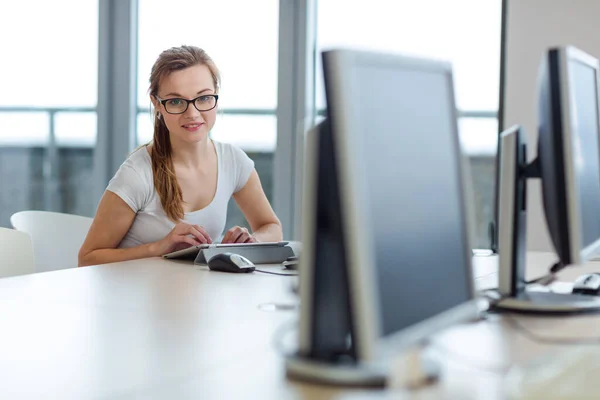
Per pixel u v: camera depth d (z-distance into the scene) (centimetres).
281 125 394
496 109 367
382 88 88
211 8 402
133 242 242
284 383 92
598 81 161
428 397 86
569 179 125
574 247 125
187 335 119
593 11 344
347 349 96
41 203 428
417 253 91
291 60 392
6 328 124
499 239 145
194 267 203
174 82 235
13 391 90
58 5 420
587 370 82
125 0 410
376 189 84
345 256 79
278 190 395
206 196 249
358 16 385
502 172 143
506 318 134
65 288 163
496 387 90
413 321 88
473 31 369
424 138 96
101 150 416
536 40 349
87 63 418
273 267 208
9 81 428
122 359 104
